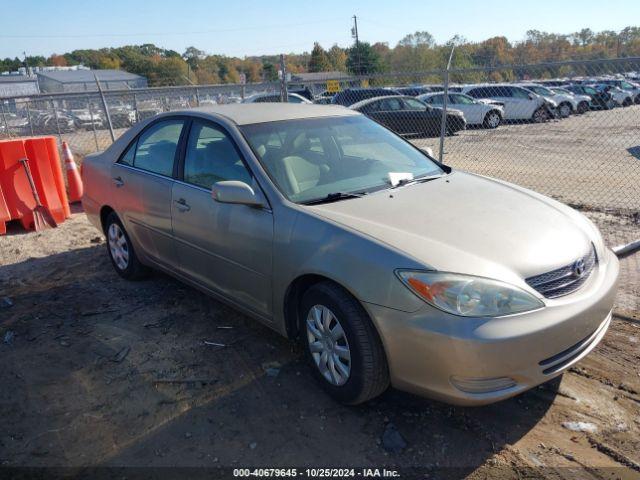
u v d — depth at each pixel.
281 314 3.38
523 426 2.94
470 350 2.52
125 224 4.78
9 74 85.06
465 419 3.01
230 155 3.72
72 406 3.23
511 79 32.50
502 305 2.58
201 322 4.23
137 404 3.23
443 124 7.37
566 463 2.67
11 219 6.83
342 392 3.04
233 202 3.33
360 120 4.42
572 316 2.70
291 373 3.49
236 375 3.49
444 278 2.60
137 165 4.61
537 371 2.67
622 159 12.66
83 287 5.03
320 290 3.03
